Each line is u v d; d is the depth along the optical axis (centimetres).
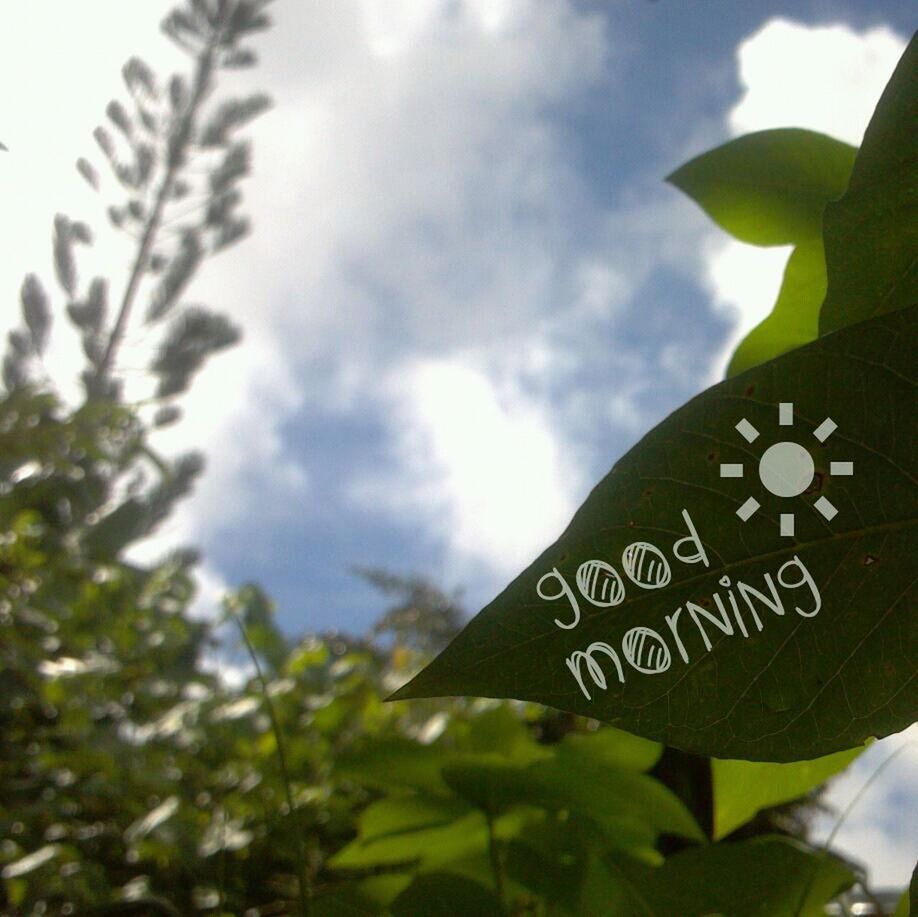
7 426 134
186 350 535
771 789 31
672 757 51
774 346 34
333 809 93
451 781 34
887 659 19
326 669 120
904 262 21
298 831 28
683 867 30
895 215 21
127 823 101
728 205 36
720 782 31
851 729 19
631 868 31
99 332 511
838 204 21
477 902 30
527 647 19
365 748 35
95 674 113
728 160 35
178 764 104
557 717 90
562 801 34
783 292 34
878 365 19
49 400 138
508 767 33
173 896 89
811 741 19
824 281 33
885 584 19
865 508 19
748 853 30
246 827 94
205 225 564
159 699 121
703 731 19
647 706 19
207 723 106
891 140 21
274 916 83
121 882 96
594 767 33
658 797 33
